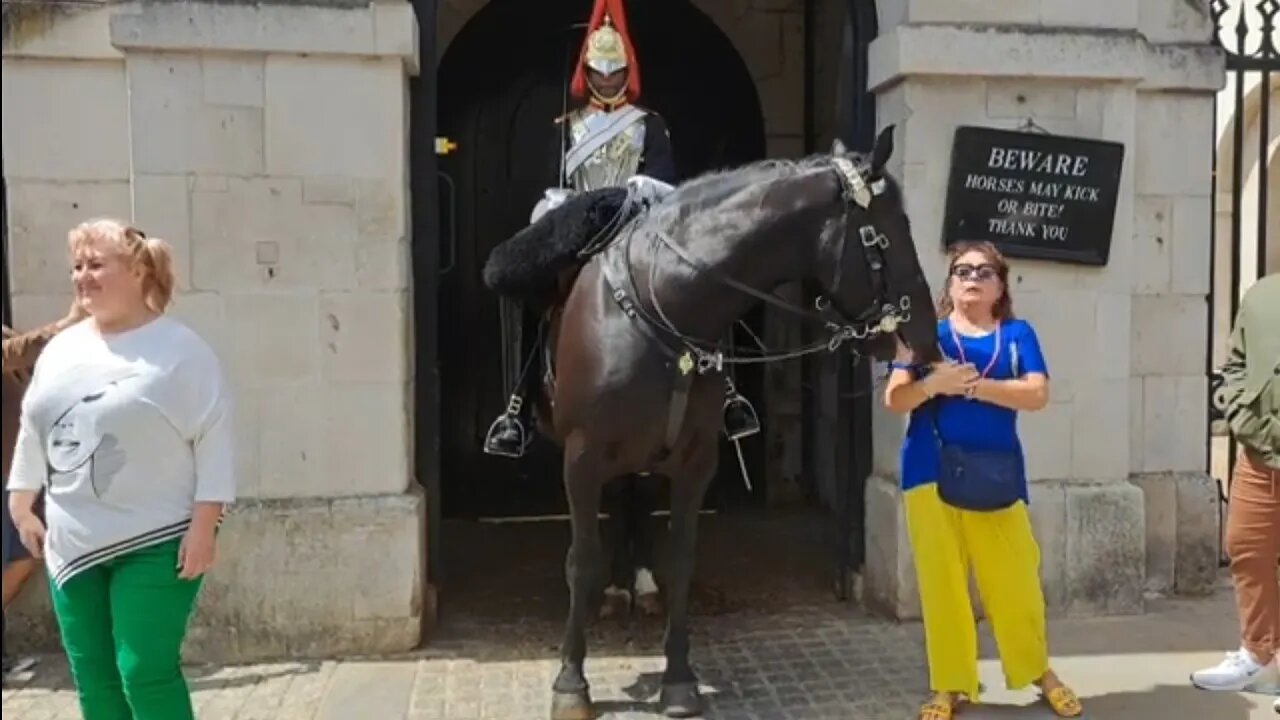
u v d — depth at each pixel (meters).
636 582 5.18
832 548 6.31
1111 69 4.96
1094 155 5.00
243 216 4.60
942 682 3.97
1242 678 4.30
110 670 3.12
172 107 4.54
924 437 3.97
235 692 4.31
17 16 4.67
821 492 7.31
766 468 7.43
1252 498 4.23
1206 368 5.59
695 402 3.87
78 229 3.02
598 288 3.89
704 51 7.32
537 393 4.38
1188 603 5.39
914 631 4.93
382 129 4.63
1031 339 3.95
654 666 4.57
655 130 4.71
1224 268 9.80
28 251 4.80
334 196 4.63
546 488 7.38
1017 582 4.03
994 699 4.25
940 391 3.82
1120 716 4.09
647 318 3.76
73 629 3.07
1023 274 5.07
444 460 7.25
